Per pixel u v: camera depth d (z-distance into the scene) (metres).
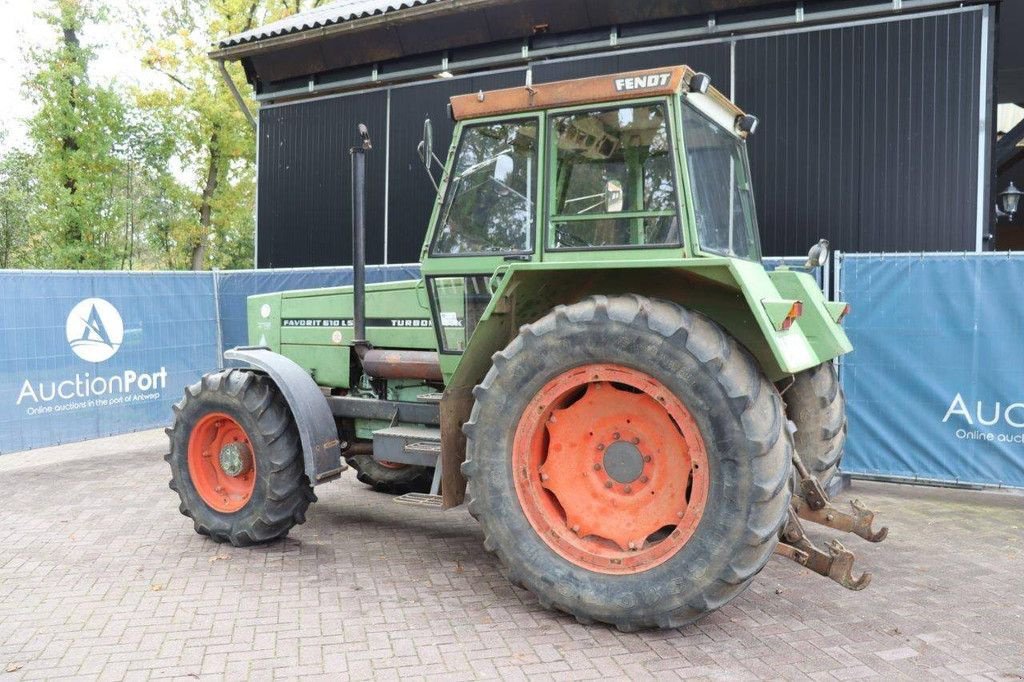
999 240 13.80
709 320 3.37
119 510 5.49
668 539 3.31
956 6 7.18
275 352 5.22
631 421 3.51
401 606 3.71
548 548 3.50
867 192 7.59
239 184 22.44
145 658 3.15
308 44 10.10
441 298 4.29
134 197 20.73
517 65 9.25
